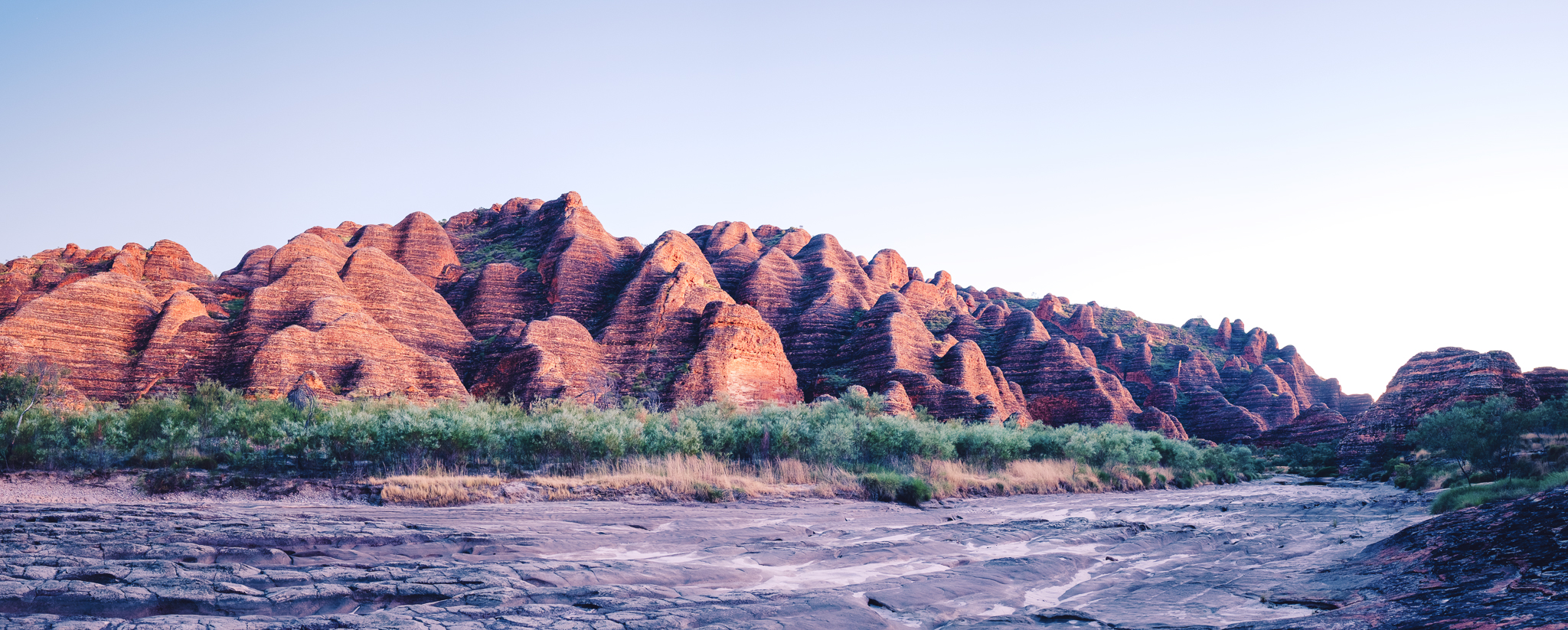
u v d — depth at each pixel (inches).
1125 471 1800.0
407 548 521.7
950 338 3666.3
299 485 848.9
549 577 419.5
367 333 2293.3
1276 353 5526.6
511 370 2475.4
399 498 828.6
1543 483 866.8
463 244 4069.9
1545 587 287.7
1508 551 373.4
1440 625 253.6
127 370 2142.0
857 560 542.6
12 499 740.0
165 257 3385.8
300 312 2426.2
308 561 477.7
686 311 3006.9
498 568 432.5
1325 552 624.4
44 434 944.3
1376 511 1064.8
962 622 370.9
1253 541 717.3
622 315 3029.0
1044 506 1162.6
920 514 986.7
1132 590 460.8
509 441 1152.2
